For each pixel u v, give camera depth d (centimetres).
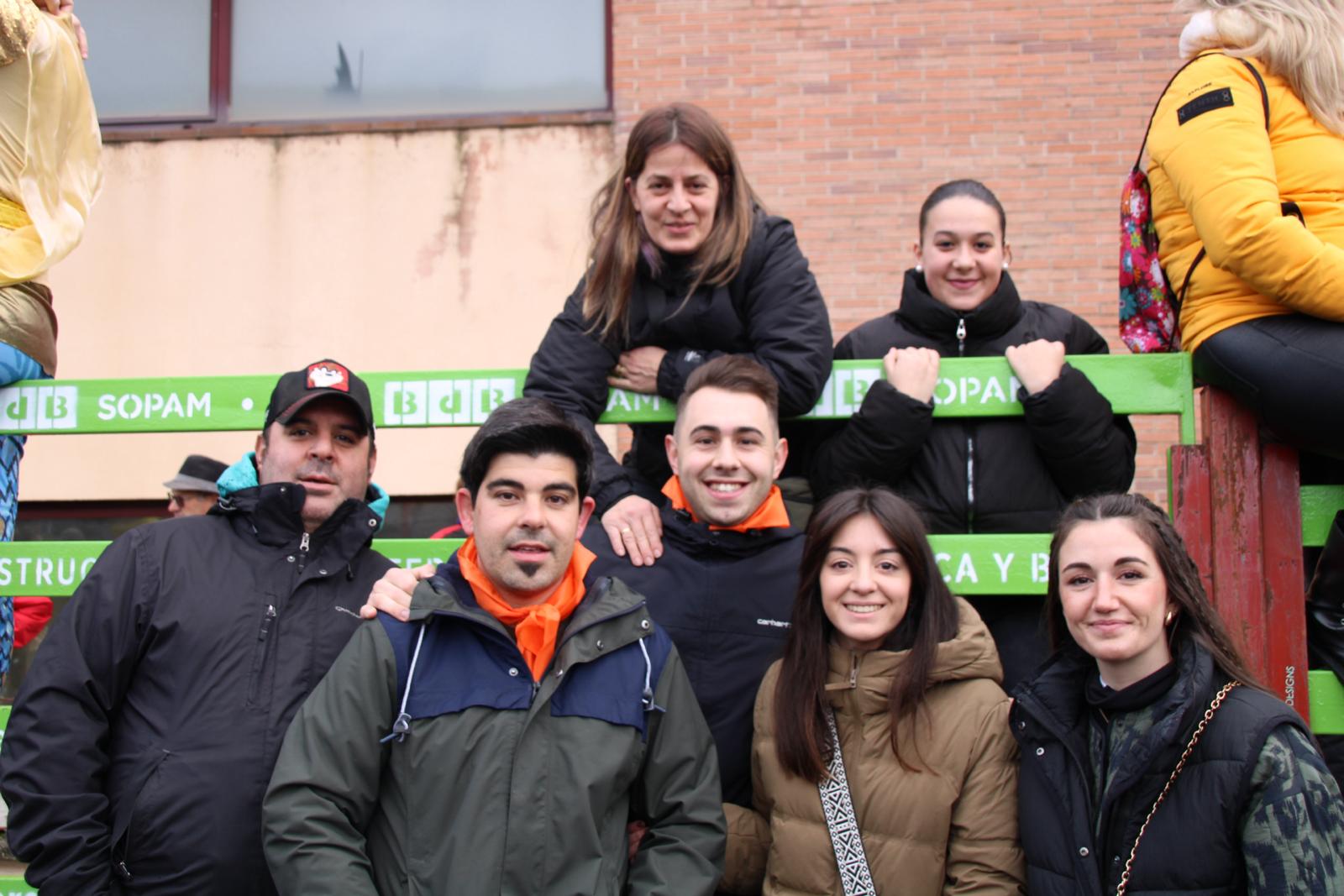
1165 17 613
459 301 612
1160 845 185
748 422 238
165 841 203
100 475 602
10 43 287
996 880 206
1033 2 618
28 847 200
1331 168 249
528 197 617
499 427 212
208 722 210
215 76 636
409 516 609
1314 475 268
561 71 635
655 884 196
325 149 624
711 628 242
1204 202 244
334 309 614
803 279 271
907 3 621
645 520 252
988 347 282
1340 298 233
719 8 625
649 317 273
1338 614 249
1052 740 203
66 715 206
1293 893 173
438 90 637
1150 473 591
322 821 190
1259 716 184
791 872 215
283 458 240
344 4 642
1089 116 611
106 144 626
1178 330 277
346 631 225
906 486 271
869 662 220
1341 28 252
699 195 263
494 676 200
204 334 613
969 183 287
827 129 618
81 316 615
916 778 212
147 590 218
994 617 273
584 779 194
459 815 192
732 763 238
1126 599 193
